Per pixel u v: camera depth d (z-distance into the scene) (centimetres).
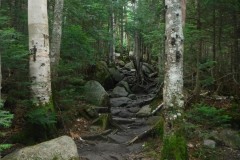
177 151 712
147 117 1291
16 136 822
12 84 916
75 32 1233
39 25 859
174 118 725
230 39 1459
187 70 1352
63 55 1243
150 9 1967
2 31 712
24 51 811
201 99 1183
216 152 847
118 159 796
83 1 1614
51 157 658
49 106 867
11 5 1217
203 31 1282
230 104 1152
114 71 2288
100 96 1362
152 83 2273
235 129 1023
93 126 1068
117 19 3002
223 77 1306
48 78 877
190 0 1428
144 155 830
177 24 730
